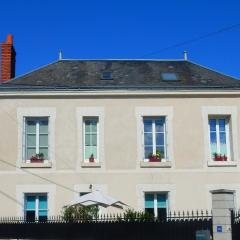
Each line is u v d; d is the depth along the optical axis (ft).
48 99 72.38
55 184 70.44
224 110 72.79
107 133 71.87
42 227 62.80
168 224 54.95
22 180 70.44
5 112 72.02
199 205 70.38
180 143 71.92
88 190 70.28
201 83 74.90
